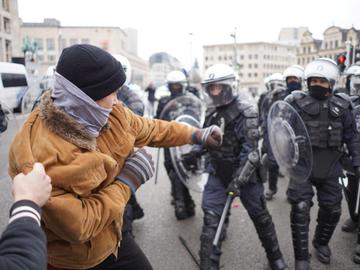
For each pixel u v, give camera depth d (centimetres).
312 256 327
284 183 583
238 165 287
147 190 546
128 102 302
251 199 292
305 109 296
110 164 138
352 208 372
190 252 341
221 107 294
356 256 319
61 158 124
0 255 92
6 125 350
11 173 134
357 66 432
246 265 318
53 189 123
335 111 291
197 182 363
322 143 293
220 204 292
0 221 401
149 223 416
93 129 135
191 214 434
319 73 292
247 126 279
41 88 425
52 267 148
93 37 6731
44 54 6481
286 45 7719
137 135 176
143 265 177
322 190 304
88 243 144
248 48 7188
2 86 926
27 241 96
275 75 720
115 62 136
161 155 829
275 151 333
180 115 447
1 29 3728
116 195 138
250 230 390
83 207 127
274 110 329
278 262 295
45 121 128
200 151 327
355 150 299
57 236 140
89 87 129
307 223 293
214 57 7394
